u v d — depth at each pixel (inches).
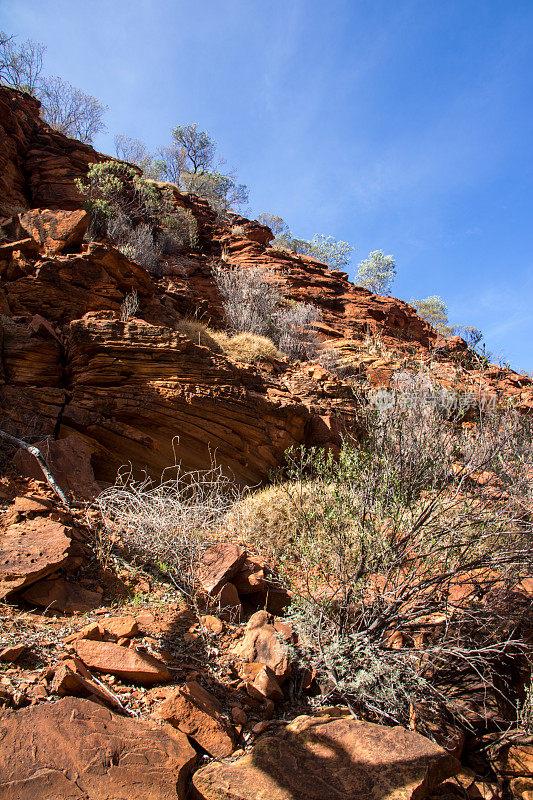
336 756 113.5
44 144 629.9
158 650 135.4
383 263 1312.7
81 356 305.3
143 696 118.9
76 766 91.6
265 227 889.5
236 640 154.8
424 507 163.0
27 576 138.7
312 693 146.3
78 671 114.7
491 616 152.6
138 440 294.0
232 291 581.0
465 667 151.7
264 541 213.5
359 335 679.1
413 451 174.4
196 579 175.8
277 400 364.2
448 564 160.4
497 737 141.2
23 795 83.9
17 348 290.4
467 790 124.1
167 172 1072.2
